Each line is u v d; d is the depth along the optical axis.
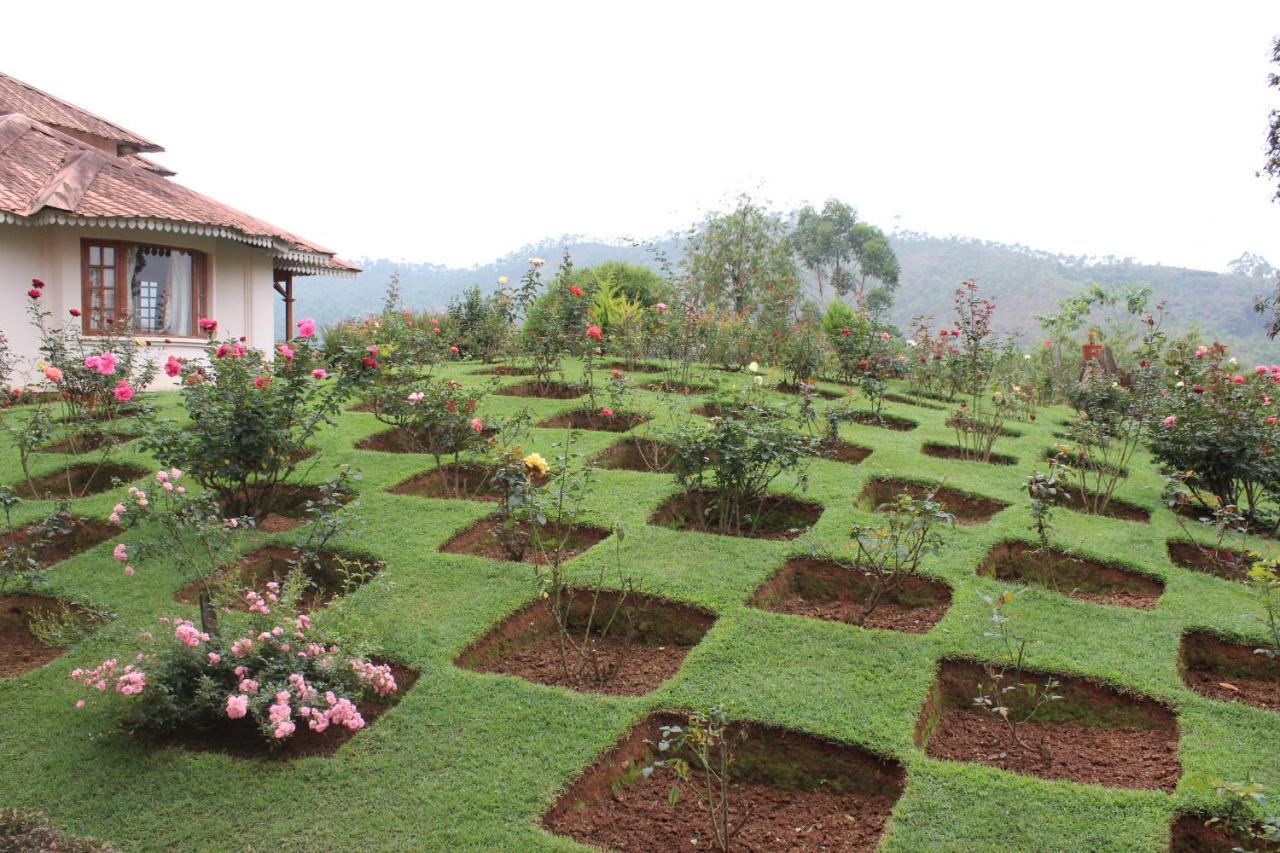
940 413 10.55
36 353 11.79
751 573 4.95
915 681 3.85
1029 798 3.10
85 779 3.27
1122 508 7.09
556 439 7.79
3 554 5.05
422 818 3.03
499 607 4.50
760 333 13.28
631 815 3.20
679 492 6.32
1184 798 3.08
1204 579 5.23
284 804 3.12
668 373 11.59
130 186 12.52
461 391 7.16
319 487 5.76
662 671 4.12
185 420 8.22
